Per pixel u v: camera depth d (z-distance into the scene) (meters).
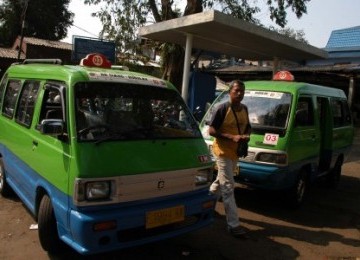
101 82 4.34
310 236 5.45
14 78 5.88
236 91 4.95
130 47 15.57
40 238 4.18
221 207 6.36
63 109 4.06
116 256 4.38
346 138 8.70
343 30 21.56
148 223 3.80
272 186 6.01
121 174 3.70
